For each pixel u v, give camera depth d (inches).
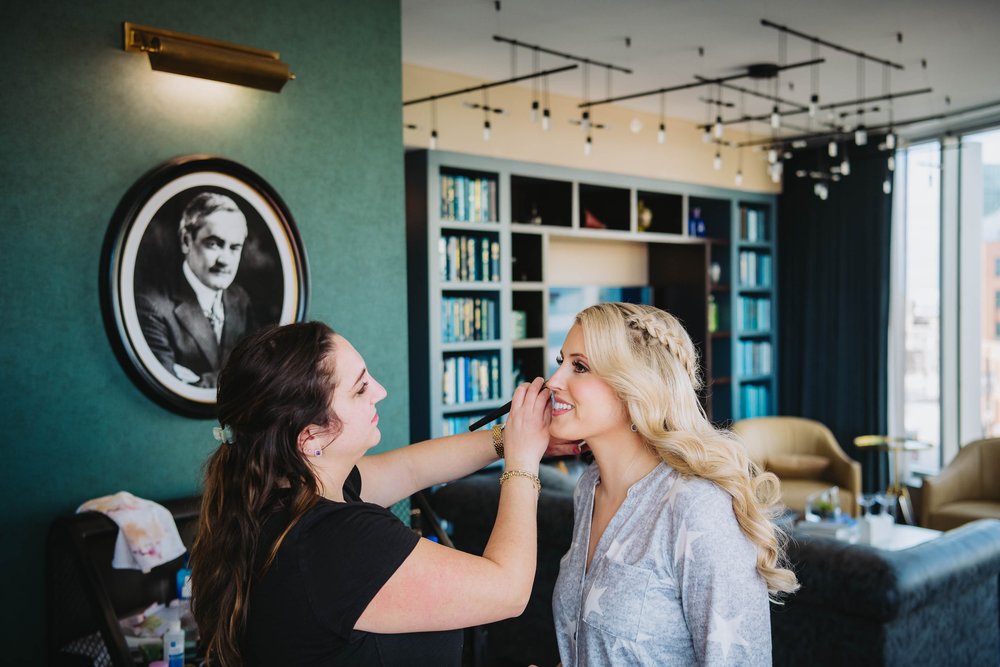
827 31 173.3
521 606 43.5
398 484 58.3
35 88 95.0
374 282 126.9
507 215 221.5
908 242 276.7
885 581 107.2
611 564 53.3
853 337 282.2
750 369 296.5
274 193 113.6
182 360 105.2
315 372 43.6
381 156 127.5
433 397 206.2
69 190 97.5
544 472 163.2
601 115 244.2
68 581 93.4
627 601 51.7
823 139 280.5
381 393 47.6
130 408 102.7
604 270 272.4
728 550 49.0
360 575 41.2
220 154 110.3
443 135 207.8
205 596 43.5
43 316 96.0
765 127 272.1
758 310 299.9
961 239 263.6
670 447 51.6
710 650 47.4
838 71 204.8
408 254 209.9
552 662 142.1
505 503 47.1
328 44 121.0
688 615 49.6
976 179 260.5
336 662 41.4
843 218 283.4
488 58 194.9
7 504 94.0
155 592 97.3
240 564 42.1
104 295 99.3
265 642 41.8
